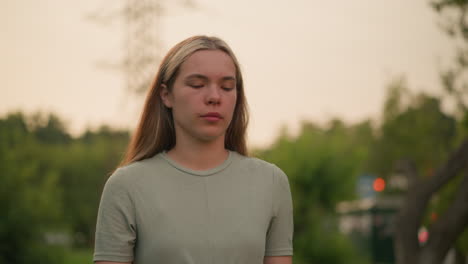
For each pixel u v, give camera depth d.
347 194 22.17
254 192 2.28
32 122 71.69
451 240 9.19
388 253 23.67
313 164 21.94
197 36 2.31
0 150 20.50
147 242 2.15
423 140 35.41
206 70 2.21
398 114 37.75
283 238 2.37
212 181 2.25
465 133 12.62
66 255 21.03
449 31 10.03
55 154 56.28
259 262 2.23
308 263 21.86
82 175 55.53
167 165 2.27
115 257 2.17
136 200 2.19
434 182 9.53
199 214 2.18
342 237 21.86
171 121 2.42
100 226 2.21
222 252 2.15
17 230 19.83
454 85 10.69
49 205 20.64
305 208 21.89
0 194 19.77
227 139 2.50
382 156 41.75
